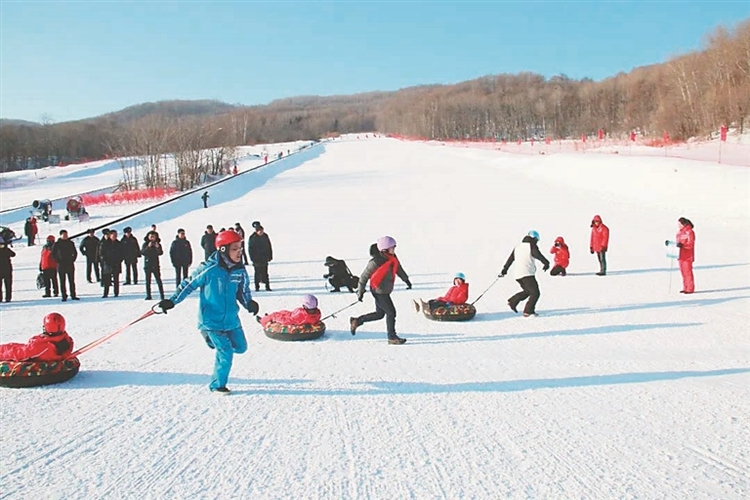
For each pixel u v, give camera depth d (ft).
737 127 198.59
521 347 28.86
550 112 445.37
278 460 16.12
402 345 29.66
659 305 38.55
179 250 50.31
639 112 328.49
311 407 20.36
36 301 47.91
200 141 201.05
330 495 14.19
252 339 31.48
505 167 180.24
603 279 49.11
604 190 114.62
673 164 111.14
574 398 21.17
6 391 22.24
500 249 65.10
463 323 34.76
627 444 17.15
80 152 451.12
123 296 49.65
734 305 37.86
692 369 24.63
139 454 16.51
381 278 29.76
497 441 17.40
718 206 86.02
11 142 396.37
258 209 116.06
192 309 42.11
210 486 14.62
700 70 227.40
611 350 27.99
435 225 86.28
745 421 18.81
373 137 570.05
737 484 14.69
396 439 17.57
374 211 105.50
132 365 26.17
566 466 15.74
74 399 21.27
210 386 22.04
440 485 14.69
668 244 42.78
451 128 494.18
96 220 119.14
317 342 30.58
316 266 60.03
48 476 15.16
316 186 160.25
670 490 14.39
